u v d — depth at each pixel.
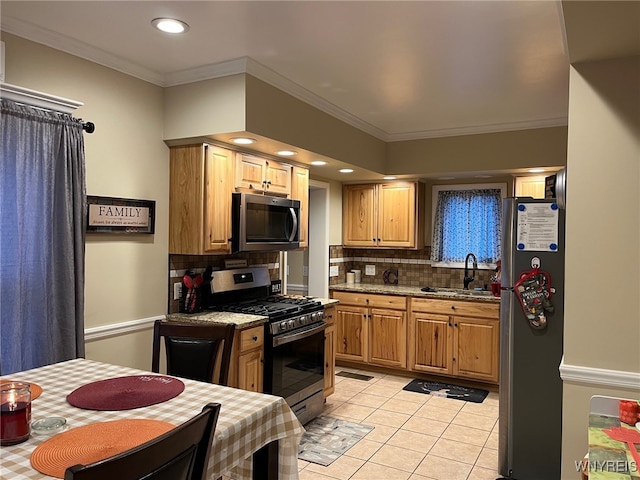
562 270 2.77
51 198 2.46
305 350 3.68
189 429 1.16
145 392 1.80
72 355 2.53
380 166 4.81
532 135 4.31
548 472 2.79
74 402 1.69
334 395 4.34
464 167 4.59
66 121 2.51
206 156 3.18
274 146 3.41
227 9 2.24
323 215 5.27
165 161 3.27
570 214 2.25
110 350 2.91
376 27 2.42
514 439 2.86
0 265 2.26
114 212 2.89
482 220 5.14
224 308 3.52
